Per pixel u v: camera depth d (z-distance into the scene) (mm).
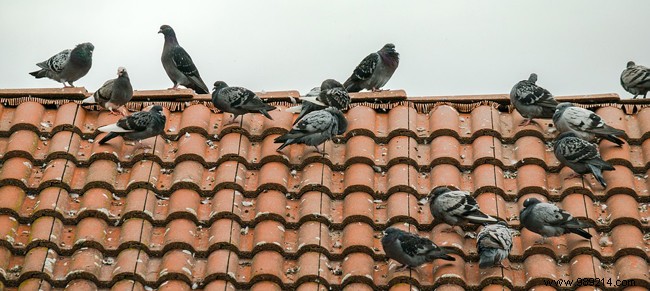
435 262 10500
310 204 11055
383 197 11336
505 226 10586
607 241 10719
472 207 10766
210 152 11992
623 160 11820
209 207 11164
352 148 11961
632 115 12758
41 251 10453
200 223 10922
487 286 10250
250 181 11547
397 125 12281
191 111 12555
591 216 11031
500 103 12945
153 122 11891
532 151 11938
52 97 12664
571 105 12375
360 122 12375
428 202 11320
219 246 10531
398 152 11867
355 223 10875
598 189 11461
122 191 11305
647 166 11727
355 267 10289
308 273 10188
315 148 12031
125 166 11734
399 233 10289
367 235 10711
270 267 10273
